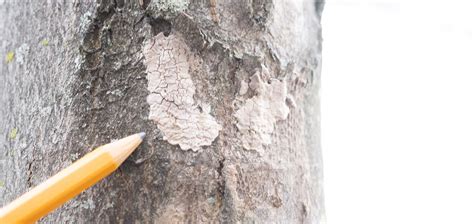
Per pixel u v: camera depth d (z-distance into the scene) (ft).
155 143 0.63
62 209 0.65
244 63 0.68
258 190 0.67
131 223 0.63
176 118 0.64
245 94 0.67
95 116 0.65
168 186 0.63
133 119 0.64
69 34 0.68
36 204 0.56
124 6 0.65
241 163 0.66
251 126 0.67
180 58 0.65
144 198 0.63
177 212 0.63
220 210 0.64
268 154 0.69
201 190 0.64
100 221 0.63
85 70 0.66
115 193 0.63
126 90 0.65
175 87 0.64
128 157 0.63
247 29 0.68
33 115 0.71
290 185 0.71
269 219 0.67
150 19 0.65
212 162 0.64
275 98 0.70
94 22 0.66
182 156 0.63
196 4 0.66
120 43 0.65
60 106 0.67
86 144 0.65
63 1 0.70
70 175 0.57
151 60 0.64
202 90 0.65
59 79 0.68
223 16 0.67
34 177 0.69
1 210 0.56
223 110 0.66
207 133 0.64
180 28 0.65
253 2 0.69
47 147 0.68
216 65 0.66
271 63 0.70
